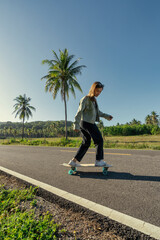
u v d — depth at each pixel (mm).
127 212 1526
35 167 3809
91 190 2133
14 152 7820
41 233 1251
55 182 2533
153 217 1416
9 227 1340
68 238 1243
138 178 2527
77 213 1627
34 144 18109
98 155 2688
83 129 2709
